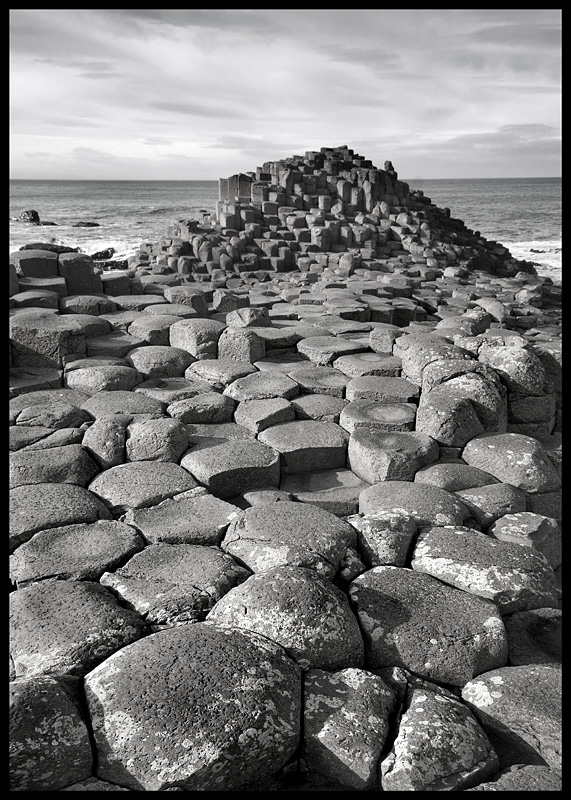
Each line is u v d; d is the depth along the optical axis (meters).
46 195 113.81
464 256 19.52
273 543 3.79
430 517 4.36
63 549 3.88
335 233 18.83
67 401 5.95
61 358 6.64
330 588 3.40
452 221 24.78
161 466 4.93
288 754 2.76
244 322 7.80
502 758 2.96
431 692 3.10
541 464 5.13
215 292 9.82
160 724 2.61
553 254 28.58
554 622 3.72
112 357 6.96
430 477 4.97
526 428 6.11
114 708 2.68
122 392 6.10
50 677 2.81
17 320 6.77
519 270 20.83
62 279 8.30
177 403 5.91
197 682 2.75
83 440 5.19
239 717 2.66
